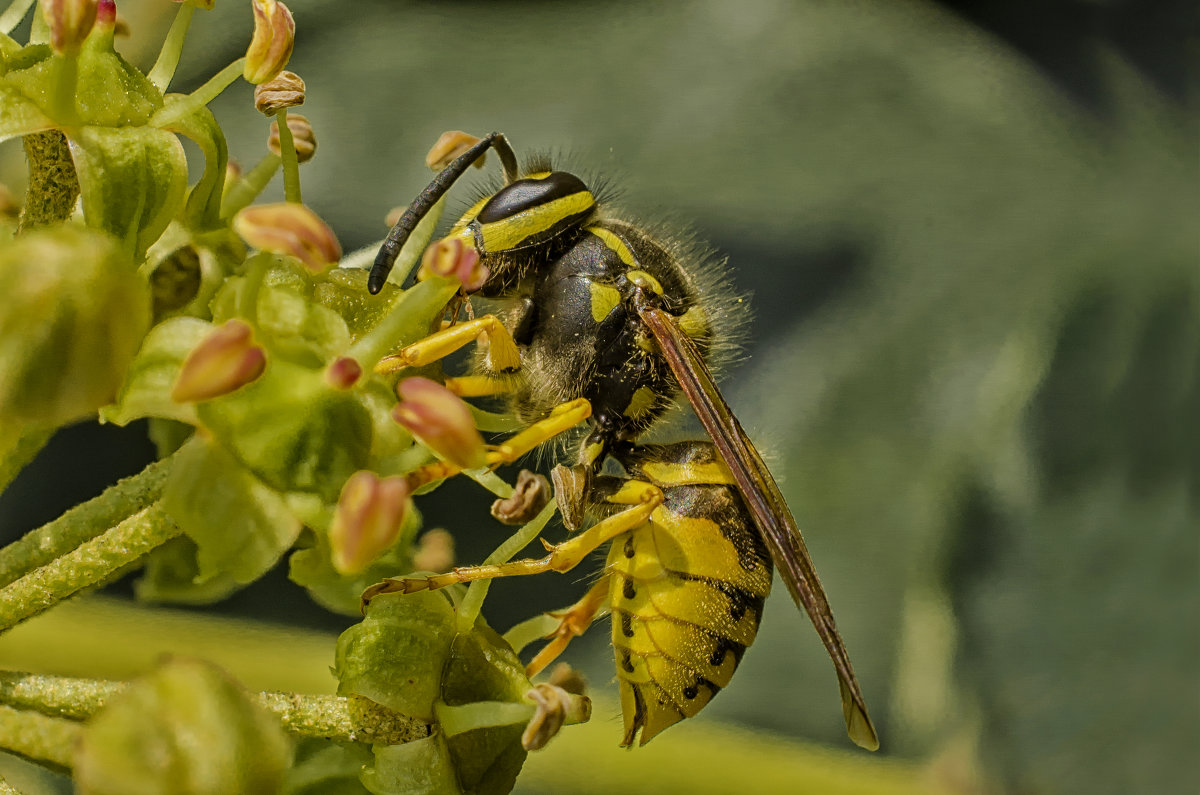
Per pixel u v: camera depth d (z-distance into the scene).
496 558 0.09
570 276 0.10
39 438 0.09
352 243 0.11
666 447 0.10
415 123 0.11
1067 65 0.11
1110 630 0.10
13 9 0.09
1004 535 0.11
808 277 0.11
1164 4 0.11
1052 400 0.11
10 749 0.08
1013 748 0.10
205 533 0.09
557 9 0.11
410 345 0.09
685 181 0.11
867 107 0.11
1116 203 0.11
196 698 0.08
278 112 0.09
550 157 0.10
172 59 0.09
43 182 0.09
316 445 0.09
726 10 0.11
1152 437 0.11
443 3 0.11
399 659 0.09
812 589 0.10
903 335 0.11
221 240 0.09
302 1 0.11
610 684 0.10
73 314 0.08
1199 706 0.10
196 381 0.08
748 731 0.10
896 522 0.10
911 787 0.10
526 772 0.10
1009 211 0.11
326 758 0.09
